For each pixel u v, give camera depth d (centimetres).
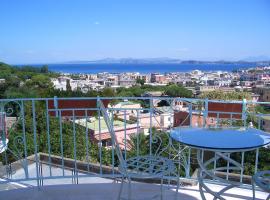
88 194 272
